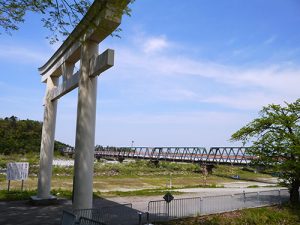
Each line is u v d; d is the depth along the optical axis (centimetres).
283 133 1758
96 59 1018
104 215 1242
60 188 2297
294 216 1583
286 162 1656
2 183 2619
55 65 1569
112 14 929
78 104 1084
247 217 1467
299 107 1797
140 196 2023
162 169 4691
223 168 5097
